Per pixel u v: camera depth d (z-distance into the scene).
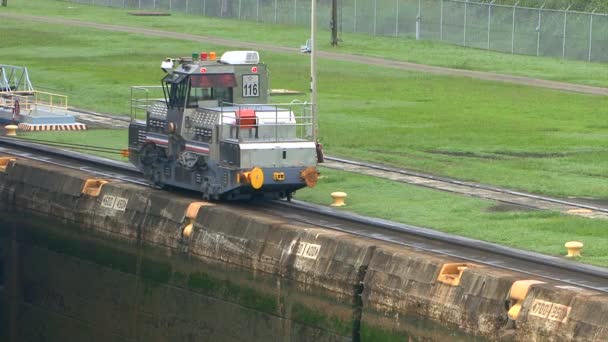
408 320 83.06
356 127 151.00
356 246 87.44
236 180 98.56
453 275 81.50
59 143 138.38
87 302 95.75
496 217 100.62
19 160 124.50
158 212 104.25
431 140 141.75
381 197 109.44
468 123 154.88
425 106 170.00
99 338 86.25
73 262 104.31
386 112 164.00
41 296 97.06
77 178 114.50
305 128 109.88
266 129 100.50
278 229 93.31
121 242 107.88
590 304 73.00
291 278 91.31
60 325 89.88
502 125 153.50
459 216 101.00
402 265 84.12
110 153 132.38
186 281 98.50
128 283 98.62
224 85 104.81
